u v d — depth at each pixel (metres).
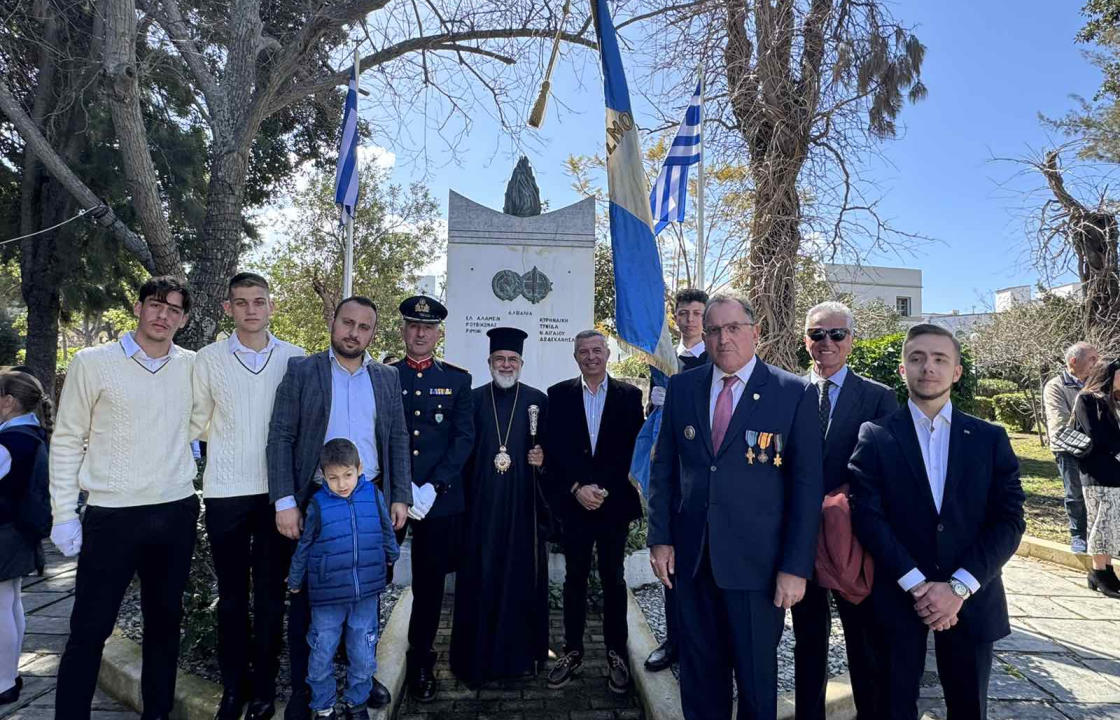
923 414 2.67
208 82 6.27
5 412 3.46
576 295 6.59
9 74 9.84
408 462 3.18
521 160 7.24
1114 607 4.86
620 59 4.40
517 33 7.51
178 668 3.42
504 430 3.70
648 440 3.42
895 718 2.54
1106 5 12.70
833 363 3.11
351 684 2.87
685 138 6.46
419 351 3.62
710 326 2.74
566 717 3.24
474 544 3.59
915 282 26.92
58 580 5.41
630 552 4.94
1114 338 9.96
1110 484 5.07
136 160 5.32
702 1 6.70
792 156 6.62
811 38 6.54
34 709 3.23
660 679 3.30
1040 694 3.51
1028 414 16.89
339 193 5.53
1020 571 5.77
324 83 7.09
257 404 3.03
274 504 2.88
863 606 2.74
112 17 5.05
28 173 11.39
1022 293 15.33
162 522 2.85
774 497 2.64
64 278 11.81
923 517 2.56
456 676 3.62
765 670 2.57
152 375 2.87
